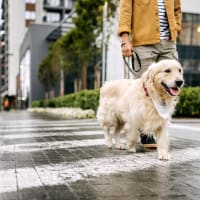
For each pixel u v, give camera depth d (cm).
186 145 491
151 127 386
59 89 3634
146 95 383
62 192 244
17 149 450
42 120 1291
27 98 4591
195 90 1347
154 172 309
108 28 1566
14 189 252
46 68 3072
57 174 301
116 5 1519
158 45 464
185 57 1997
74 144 502
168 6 462
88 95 1480
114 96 455
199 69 2027
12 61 6600
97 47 1777
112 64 1795
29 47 4325
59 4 5741
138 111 391
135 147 465
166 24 464
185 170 319
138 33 468
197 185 263
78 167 331
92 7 1708
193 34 1991
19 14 6419
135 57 477
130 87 425
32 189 252
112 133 514
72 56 2262
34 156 395
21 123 1072
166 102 384
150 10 459
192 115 1348
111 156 395
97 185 263
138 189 252
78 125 943
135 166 336
